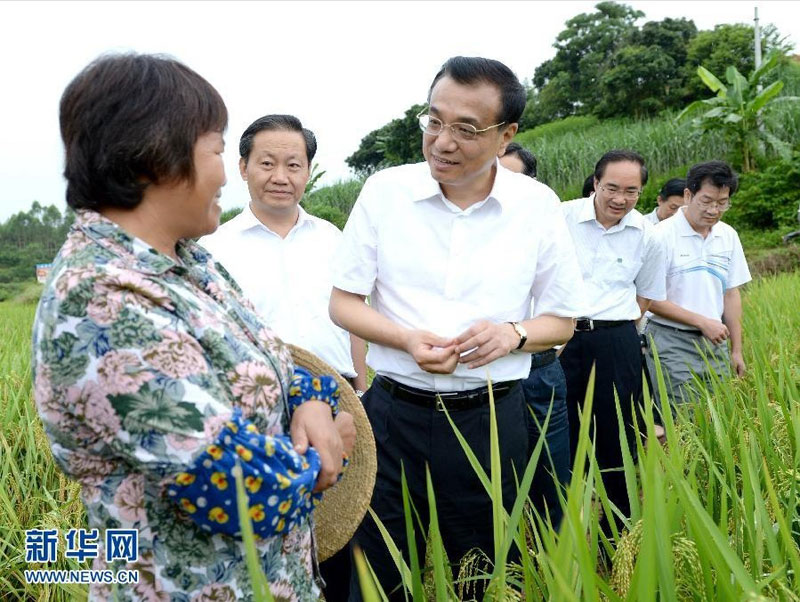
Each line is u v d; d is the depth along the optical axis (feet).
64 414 4.87
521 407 9.35
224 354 5.23
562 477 12.30
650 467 5.24
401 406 9.08
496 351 8.32
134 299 4.82
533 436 12.21
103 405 4.72
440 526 9.21
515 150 14.30
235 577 5.27
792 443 9.21
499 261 8.87
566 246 9.24
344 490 6.87
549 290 9.25
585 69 141.28
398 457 9.12
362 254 9.10
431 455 8.97
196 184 5.32
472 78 8.09
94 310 4.70
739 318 17.30
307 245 12.14
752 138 65.16
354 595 9.23
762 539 6.40
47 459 12.72
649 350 17.07
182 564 5.16
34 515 11.55
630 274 14.74
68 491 11.68
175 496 4.87
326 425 5.89
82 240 5.08
